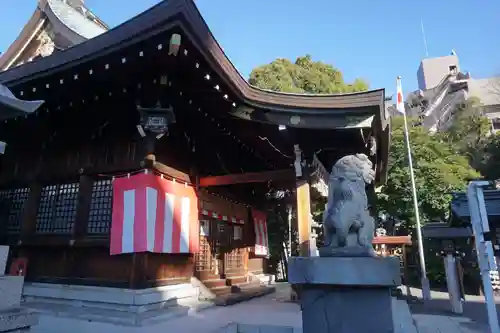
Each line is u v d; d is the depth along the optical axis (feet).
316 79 73.00
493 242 23.82
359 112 21.11
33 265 25.30
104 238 22.84
